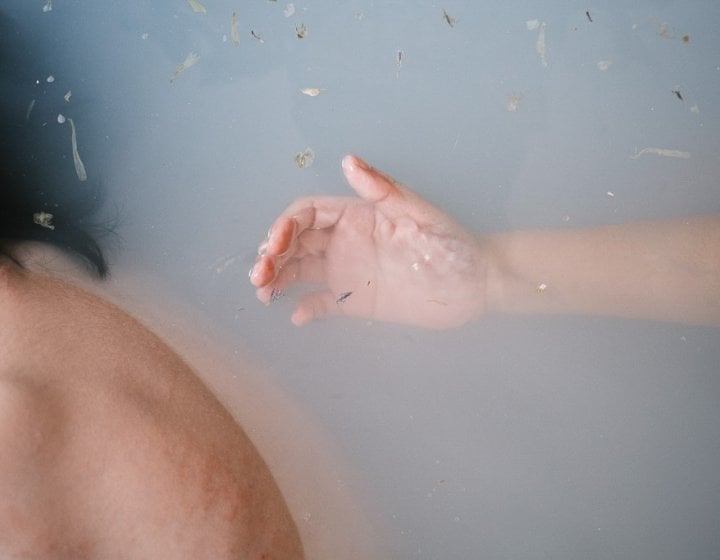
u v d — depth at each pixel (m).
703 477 0.74
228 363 0.74
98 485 0.62
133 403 0.65
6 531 0.60
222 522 0.64
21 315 0.66
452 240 0.77
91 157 0.81
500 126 0.83
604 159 0.81
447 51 0.84
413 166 0.82
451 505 0.74
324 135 0.83
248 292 0.77
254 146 0.83
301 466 0.72
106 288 0.74
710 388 0.76
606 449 0.75
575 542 0.73
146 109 0.83
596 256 0.78
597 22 0.83
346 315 0.77
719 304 0.76
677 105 0.81
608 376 0.77
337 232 0.77
